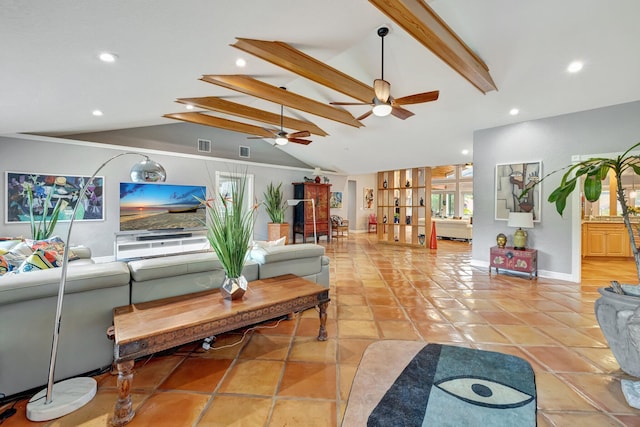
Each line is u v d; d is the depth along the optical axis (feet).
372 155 24.12
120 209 18.01
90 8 4.59
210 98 14.94
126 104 11.86
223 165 23.09
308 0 5.82
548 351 7.12
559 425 4.73
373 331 8.23
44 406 4.83
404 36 10.78
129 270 6.36
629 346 5.74
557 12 8.50
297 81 15.92
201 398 5.35
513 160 15.28
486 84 11.27
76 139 16.66
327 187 28.25
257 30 6.91
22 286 5.09
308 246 10.24
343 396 5.41
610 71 10.55
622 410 5.07
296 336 7.91
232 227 6.77
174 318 5.56
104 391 5.52
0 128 13.02
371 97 13.24
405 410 4.69
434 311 9.84
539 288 12.55
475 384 5.45
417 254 21.26
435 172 37.32
